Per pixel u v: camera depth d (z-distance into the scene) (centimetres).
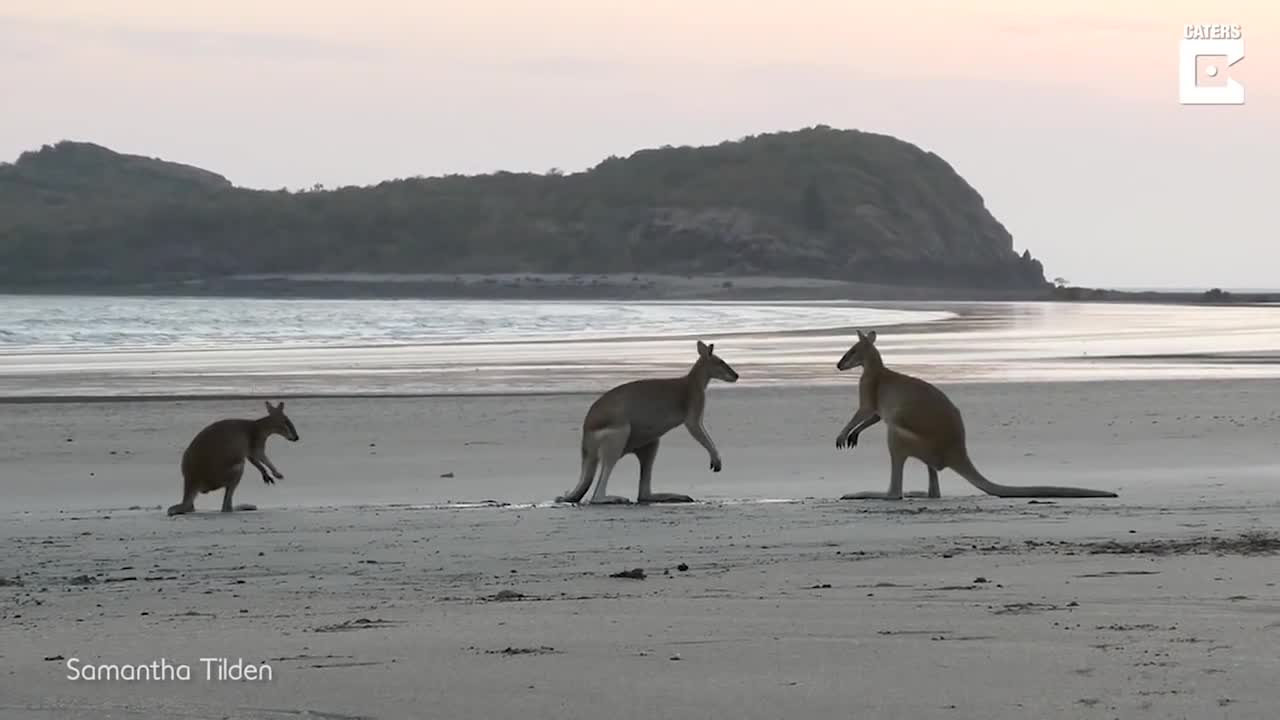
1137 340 5606
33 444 2264
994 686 629
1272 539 1143
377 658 725
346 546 1269
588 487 1664
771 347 5050
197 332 6712
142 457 2144
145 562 1203
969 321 8325
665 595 935
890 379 1633
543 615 861
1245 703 588
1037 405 2700
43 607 967
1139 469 1898
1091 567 995
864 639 750
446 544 1269
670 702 616
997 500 1562
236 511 1599
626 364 4081
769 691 632
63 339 5934
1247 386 3062
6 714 615
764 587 954
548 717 596
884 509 1476
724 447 2203
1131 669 654
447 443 2261
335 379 3528
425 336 6259
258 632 827
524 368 3906
